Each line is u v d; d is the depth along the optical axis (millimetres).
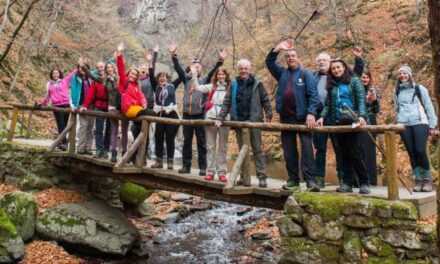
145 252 8648
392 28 18234
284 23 14266
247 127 5895
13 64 17859
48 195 8977
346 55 15195
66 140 9836
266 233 9828
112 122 7957
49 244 7750
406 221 4535
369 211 4719
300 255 5102
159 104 7648
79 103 8836
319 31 18406
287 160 5754
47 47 20219
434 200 5109
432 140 6926
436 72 2799
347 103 5273
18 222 7539
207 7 12586
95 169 8688
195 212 12406
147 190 11258
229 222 11328
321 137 5852
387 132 4824
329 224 4945
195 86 7008
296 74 5609
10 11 19000
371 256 4672
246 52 17750
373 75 17031
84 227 7938
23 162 9539
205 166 7086
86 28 25844
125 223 8680
